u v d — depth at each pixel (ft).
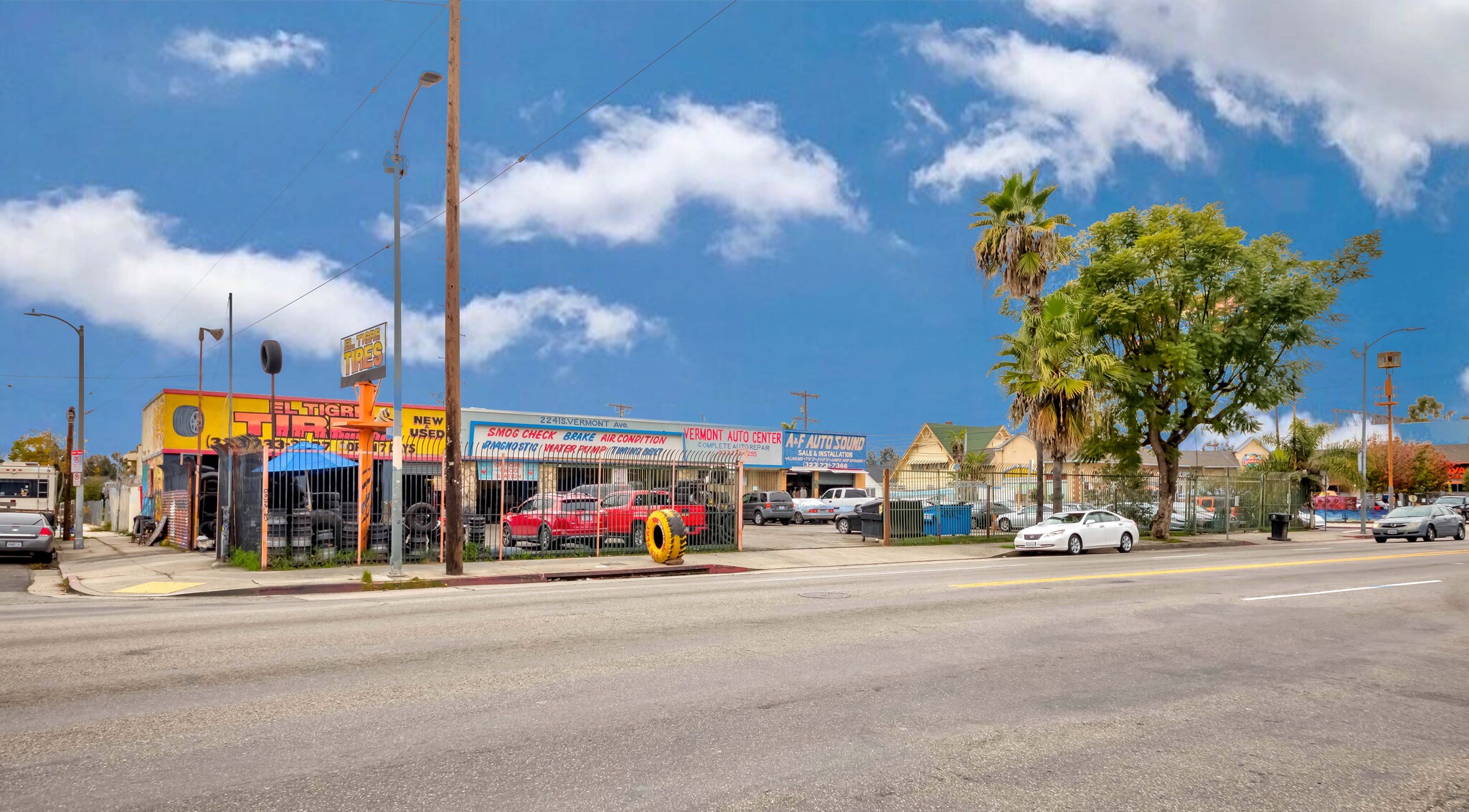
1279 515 112.57
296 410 106.22
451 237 61.26
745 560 73.72
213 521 85.25
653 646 29.07
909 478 99.14
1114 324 93.45
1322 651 30.04
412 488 72.33
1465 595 46.68
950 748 18.38
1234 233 91.91
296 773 16.38
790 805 15.07
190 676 24.26
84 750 17.72
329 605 41.32
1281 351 97.71
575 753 17.67
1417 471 209.97
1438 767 17.90
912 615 36.52
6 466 123.85
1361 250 99.60
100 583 55.77
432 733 18.93
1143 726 20.42
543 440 128.77
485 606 40.04
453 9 62.90
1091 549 92.07
